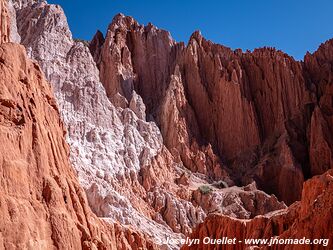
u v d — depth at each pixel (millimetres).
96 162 69375
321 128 84250
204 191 72750
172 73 98000
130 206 62062
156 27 101812
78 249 28828
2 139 26547
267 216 47469
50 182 28750
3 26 36250
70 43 82062
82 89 76250
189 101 93875
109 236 36562
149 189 71688
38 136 29547
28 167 27875
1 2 36562
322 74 95938
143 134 80875
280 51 97438
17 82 30094
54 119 34062
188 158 83500
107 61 90750
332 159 81688
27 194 26781
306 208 37438
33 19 81312
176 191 72750
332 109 87938
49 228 27234
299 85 94188
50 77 74500
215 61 96812
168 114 87562
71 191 31609
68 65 78312
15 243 24250
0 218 24094
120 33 96125
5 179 25719
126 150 75000
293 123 89875
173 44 102312
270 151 87625
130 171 72125
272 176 83062
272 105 94625
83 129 72312
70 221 28750
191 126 90000
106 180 67188
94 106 76188
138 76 95625
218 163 84938
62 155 33156
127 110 82062
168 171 77125
